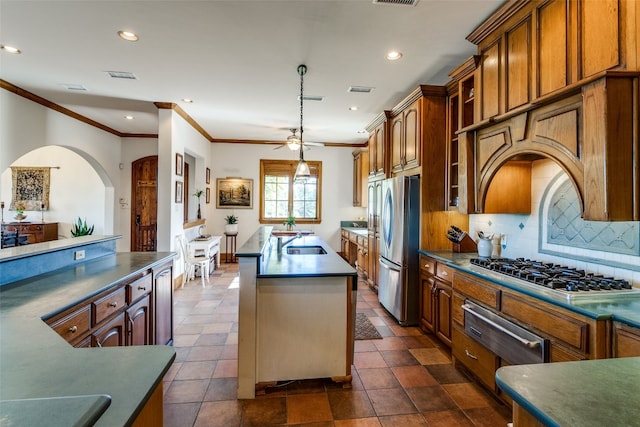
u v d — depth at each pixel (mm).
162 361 931
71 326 1512
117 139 6285
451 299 2762
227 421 1932
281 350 2260
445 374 2490
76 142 4977
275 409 2053
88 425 550
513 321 1906
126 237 6457
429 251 3309
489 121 2264
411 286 3459
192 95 4094
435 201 3389
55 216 6707
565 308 1556
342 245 7254
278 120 5344
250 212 7074
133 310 2162
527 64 1999
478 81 2496
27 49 2859
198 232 6230
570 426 627
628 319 1345
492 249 2775
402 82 3596
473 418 1972
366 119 5219
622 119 1459
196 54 2936
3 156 3615
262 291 2242
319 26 2455
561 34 1768
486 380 2170
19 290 1702
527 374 847
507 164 2604
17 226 6250
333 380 2305
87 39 2676
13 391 755
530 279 1911
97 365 899
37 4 2189
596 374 846
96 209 6719
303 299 2273
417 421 1945
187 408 2055
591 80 1505
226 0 2141
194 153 5719
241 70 3285
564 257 2275
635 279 1787
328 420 1949
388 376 2461
